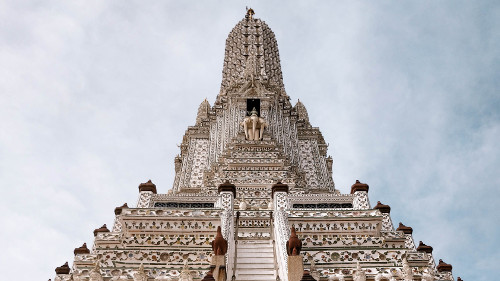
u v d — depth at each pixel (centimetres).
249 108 4022
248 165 3173
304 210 2214
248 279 1811
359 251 1911
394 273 1752
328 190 3450
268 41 5191
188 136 4244
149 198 2478
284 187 2461
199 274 1747
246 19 5462
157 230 2144
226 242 1719
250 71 4300
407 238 2453
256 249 2020
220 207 2348
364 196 2464
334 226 2152
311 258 1873
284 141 3803
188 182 3641
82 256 1975
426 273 1780
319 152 4106
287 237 1852
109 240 2136
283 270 1688
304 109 4534
